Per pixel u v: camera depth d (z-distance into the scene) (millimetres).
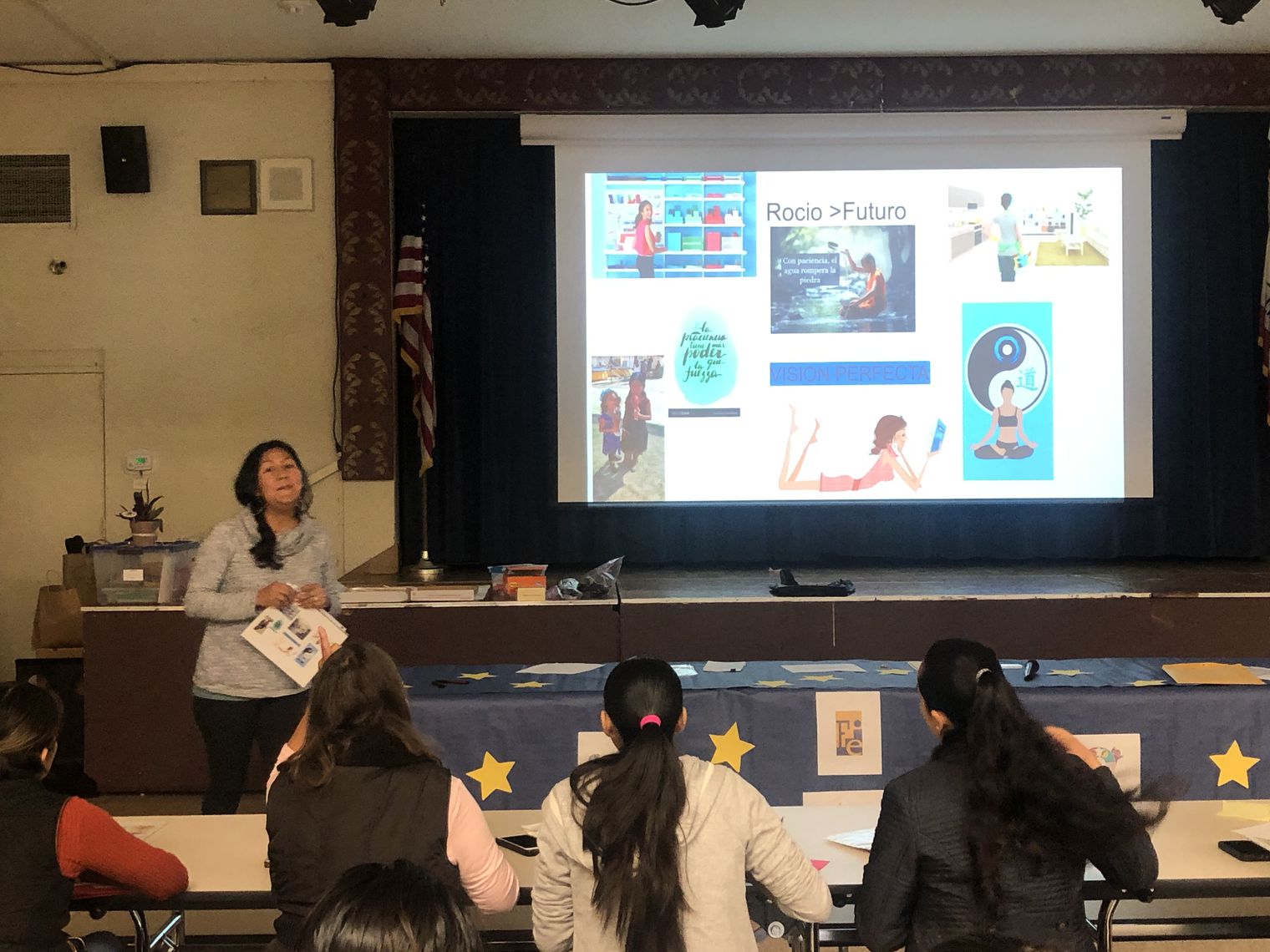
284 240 6266
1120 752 2734
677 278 6465
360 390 6250
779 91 6320
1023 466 6496
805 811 2402
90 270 6238
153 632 4656
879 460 6504
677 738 2842
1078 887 1735
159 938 2629
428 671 3305
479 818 1858
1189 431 6844
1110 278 6457
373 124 6211
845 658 4910
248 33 5801
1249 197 6727
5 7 5379
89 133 6199
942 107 6340
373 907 889
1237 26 5926
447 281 6695
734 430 6512
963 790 1742
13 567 6289
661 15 5688
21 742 1909
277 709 3186
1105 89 6324
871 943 1780
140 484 6277
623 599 4918
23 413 6273
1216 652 4938
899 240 6441
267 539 3250
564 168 6410
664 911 1602
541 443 6836
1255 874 1982
